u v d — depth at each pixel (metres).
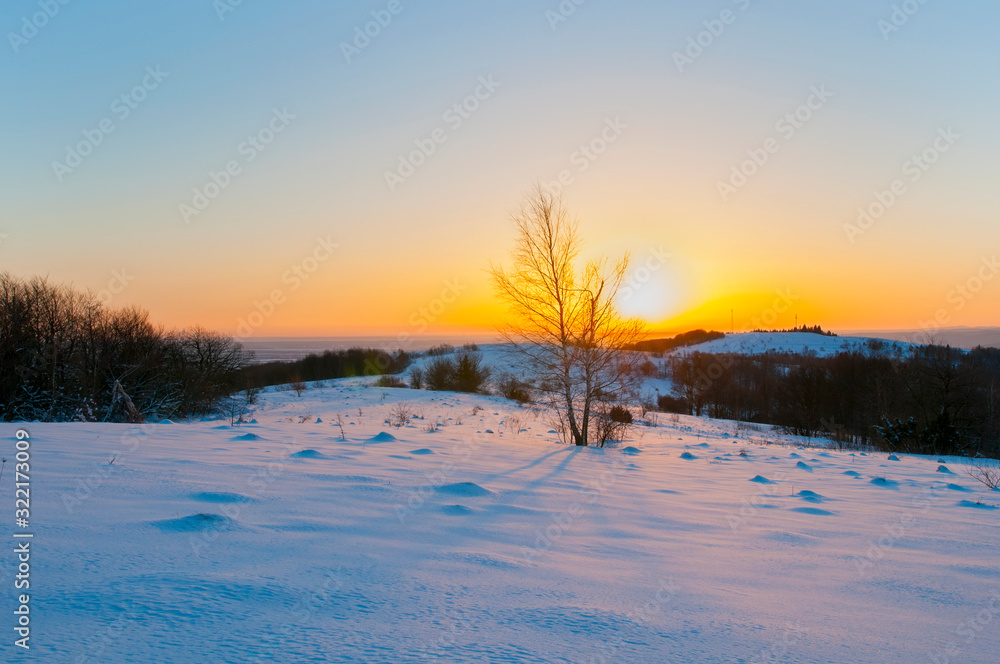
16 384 22.72
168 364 29.75
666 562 4.46
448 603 3.09
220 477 6.67
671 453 15.90
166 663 2.15
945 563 4.94
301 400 38.03
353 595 3.09
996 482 11.41
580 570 4.02
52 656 2.15
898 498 8.91
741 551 5.00
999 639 3.14
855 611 3.54
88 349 25.42
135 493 5.42
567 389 17.33
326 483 6.77
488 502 6.50
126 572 3.18
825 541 5.59
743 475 11.18
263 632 2.52
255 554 3.75
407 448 11.46
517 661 2.41
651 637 2.82
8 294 23.91
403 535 4.65
